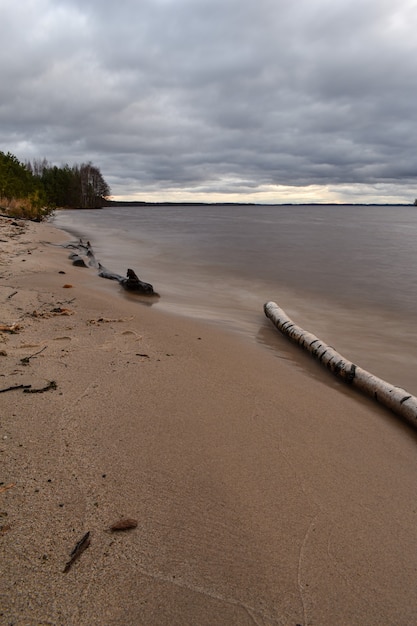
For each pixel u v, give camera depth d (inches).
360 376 188.9
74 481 104.9
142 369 178.5
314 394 177.3
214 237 1040.2
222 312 324.2
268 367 205.0
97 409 141.0
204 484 109.0
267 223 1923.0
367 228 1574.8
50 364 175.3
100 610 73.4
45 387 152.9
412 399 161.3
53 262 446.3
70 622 70.7
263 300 376.8
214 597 78.2
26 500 96.8
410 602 80.5
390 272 533.6
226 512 99.8
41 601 73.9
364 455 131.8
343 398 177.6
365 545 93.4
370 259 653.9
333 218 2881.4
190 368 186.1
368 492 112.7
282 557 88.3
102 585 78.2
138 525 93.3
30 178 1503.4
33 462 110.3
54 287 322.0
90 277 399.9
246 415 148.5
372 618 76.8
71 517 93.4
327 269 554.3
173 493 104.5
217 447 126.4
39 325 227.3
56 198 3065.9
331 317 324.2
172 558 85.7
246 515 99.5
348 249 794.2
